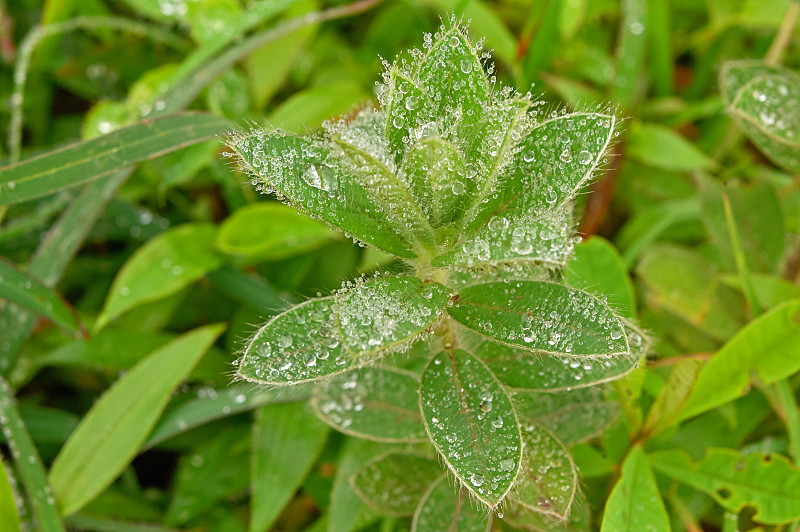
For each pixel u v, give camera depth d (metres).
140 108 0.58
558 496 0.45
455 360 0.44
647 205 0.61
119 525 0.51
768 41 0.67
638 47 0.61
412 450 0.49
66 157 0.50
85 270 0.62
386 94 0.42
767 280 0.53
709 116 0.68
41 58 0.66
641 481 0.48
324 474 0.54
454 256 0.42
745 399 0.52
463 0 0.56
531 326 0.42
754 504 0.48
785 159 0.51
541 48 0.60
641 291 0.56
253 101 0.62
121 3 0.72
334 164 0.42
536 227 0.42
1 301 0.54
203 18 0.61
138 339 0.55
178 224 0.64
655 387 0.50
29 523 0.52
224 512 0.53
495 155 0.41
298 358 0.42
